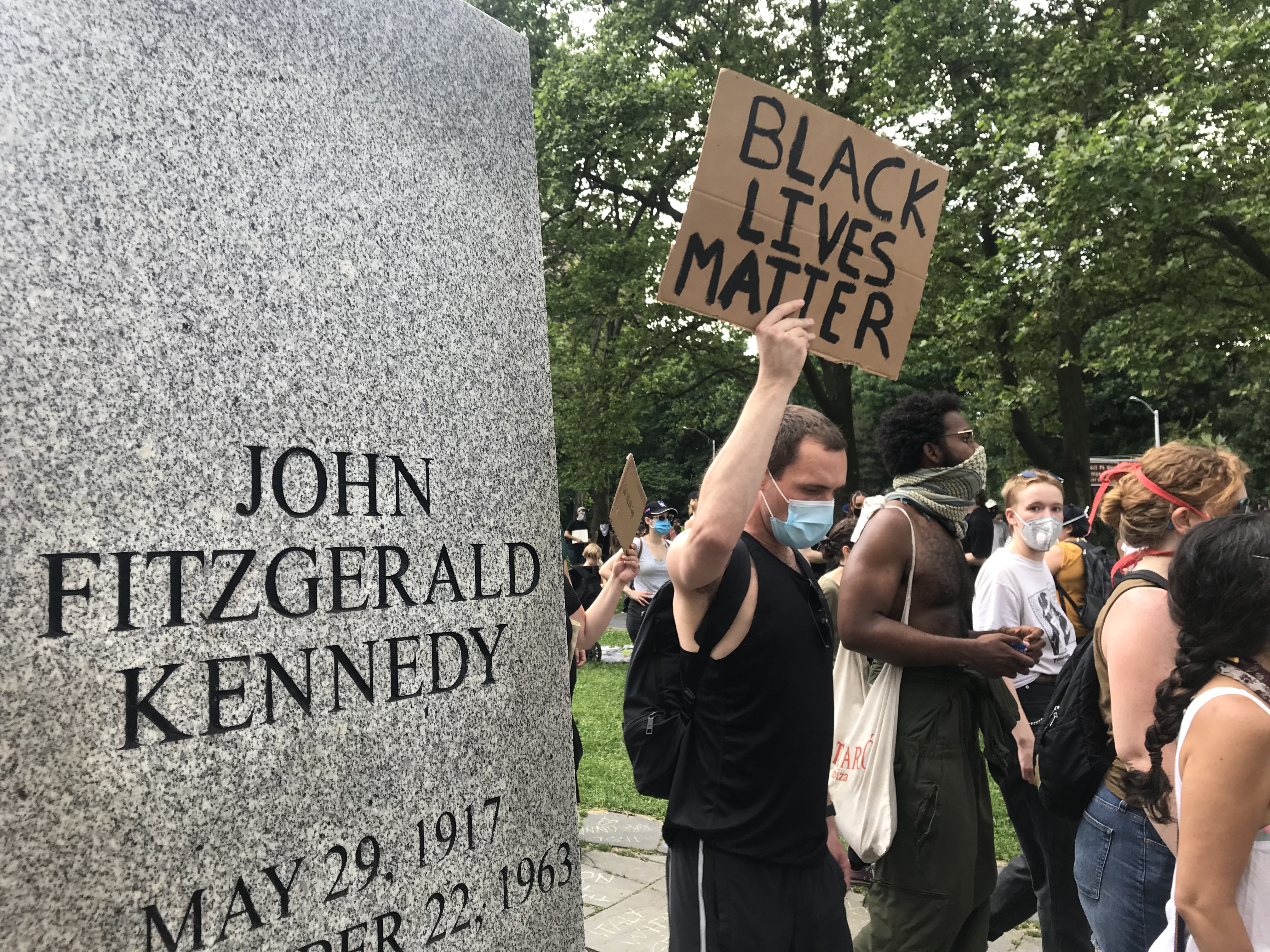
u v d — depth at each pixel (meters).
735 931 1.79
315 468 1.47
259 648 1.37
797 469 2.04
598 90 15.80
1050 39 13.39
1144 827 1.99
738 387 24.45
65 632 1.16
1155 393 13.31
